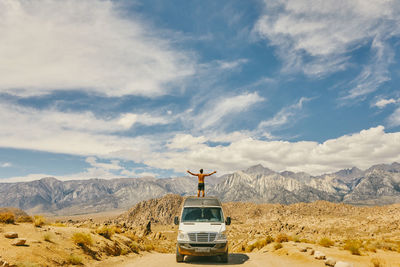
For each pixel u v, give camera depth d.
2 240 10.48
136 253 17.78
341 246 20.66
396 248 18.94
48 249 11.23
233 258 15.62
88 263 11.91
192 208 14.93
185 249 13.02
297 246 17.88
